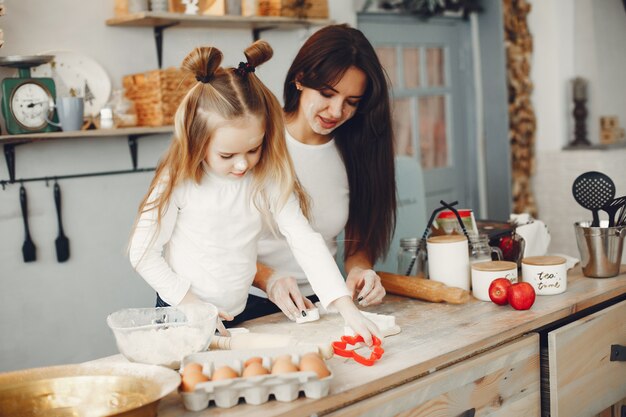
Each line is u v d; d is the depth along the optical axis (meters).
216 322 1.59
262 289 2.07
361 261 2.32
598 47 5.23
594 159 5.03
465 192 5.24
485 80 5.16
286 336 1.58
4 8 2.97
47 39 3.26
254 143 1.68
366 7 4.39
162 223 1.77
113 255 3.55
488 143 5.21
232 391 1.33
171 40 3.64
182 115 1.67
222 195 1.79
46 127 3.12
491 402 1.73
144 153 3.62
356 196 2.28
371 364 1.54
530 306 1.94
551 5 5.11
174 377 1.32
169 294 1.75
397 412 1.51
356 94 2.04
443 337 1.73
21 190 3.24
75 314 3.45
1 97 3.11
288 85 2.13
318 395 1.36
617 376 2.08
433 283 2.07
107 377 1.35
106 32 3.43
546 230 2.54
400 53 4.75
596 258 2.24
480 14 5.11
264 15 3.80
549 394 1.88
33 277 3.32
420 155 4.94
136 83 3.41
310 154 2.18
